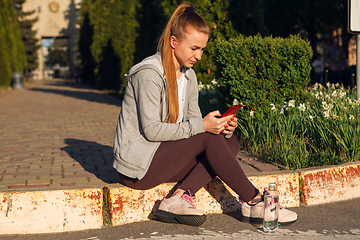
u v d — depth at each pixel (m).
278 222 2.44
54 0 46.78
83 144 4.99
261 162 3.60
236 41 4.48
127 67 14.03
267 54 4.39
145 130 2.26
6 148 4.75
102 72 19.81
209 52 7.22
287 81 4.43
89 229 2.47
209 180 2.48
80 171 3.46
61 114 9.05
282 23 17.39
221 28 7.22
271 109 4.27
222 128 2.32
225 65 4.54
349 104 4.22
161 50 2.36
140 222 2.55
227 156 2.35
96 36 23.41
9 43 25.55
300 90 4.47
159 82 2.28
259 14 7.27
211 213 2.73
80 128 6.64
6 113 9.48
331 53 13.74
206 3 7.27
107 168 3.58
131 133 2.35
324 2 16.11
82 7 31.06
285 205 2.86
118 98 14.22
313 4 16.42
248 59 4.41
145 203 2.57
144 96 2.25
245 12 7.19
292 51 4.39
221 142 2.35
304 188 2.92
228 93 4.61
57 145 4.93
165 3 8.32
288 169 3.27
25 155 4.27
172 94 2.32
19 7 42.09
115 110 9.89
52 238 2.33
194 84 2.59
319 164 3.33
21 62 32.47
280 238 2.27
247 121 4.34
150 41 10.30
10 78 23.98
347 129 3.47
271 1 17.06
